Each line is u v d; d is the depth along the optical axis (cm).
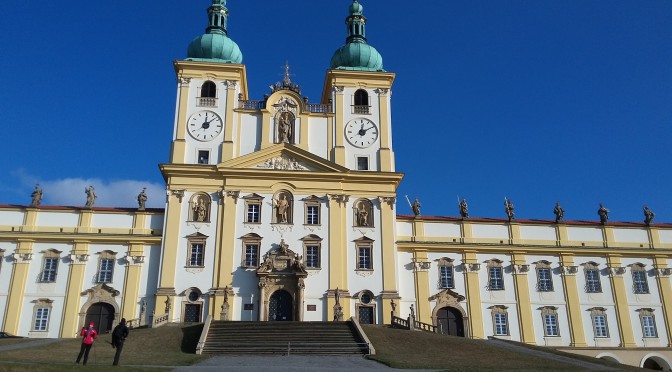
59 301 5888
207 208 6181
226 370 3088
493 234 6688
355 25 7544
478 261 6544
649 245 6862
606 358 6331
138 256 6088
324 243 6153
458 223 6675
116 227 6212
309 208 6316
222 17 7275
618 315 6525
